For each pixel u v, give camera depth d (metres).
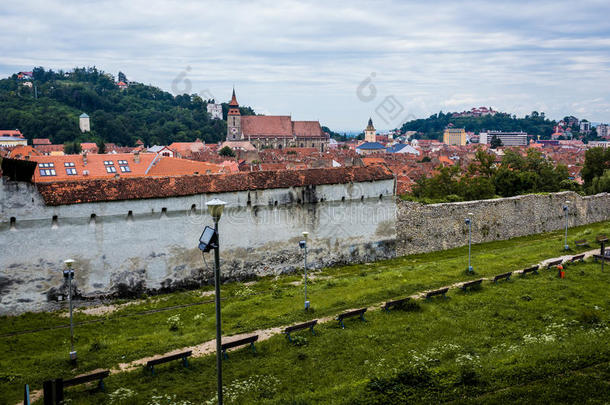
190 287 45.97
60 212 39.97
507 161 114.44
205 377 26.06
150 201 43.62
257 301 39.28
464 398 22.05
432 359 26.19
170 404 23.19
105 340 32.56
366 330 31.34
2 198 37.84
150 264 44.00
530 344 27.91
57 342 33.03
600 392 21.86
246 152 183.88
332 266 54.41
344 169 55.94
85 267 41.22
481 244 65.50
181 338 31.78
